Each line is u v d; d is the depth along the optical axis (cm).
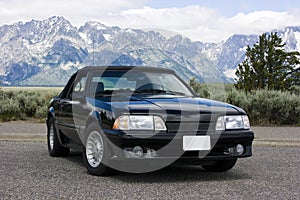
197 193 578
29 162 809
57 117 841
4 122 1597
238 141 657
